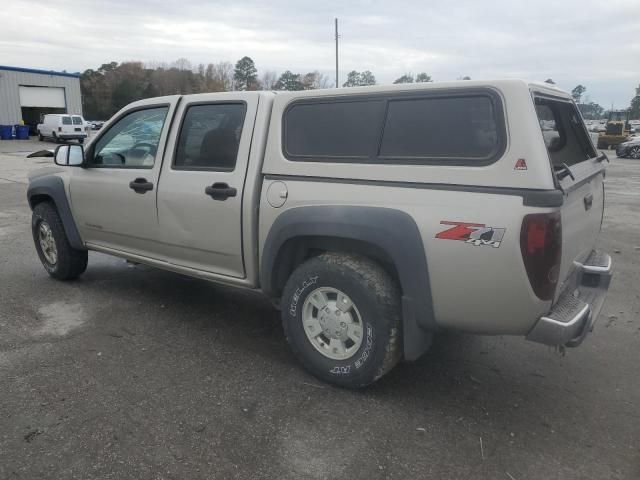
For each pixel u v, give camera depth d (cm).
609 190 1426
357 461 273
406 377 364
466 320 294
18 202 1100
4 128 3897
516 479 262
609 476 265
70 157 482
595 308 329
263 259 363
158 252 447
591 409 328
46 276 579
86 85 8200
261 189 365
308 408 322
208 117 402
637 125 5422
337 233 320
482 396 341
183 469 265
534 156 269
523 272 272
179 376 358
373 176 314
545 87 323
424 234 293
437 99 300
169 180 418
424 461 274
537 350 411
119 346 404
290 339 361
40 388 339
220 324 452
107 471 262
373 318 319
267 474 262
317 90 346
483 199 278
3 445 280
